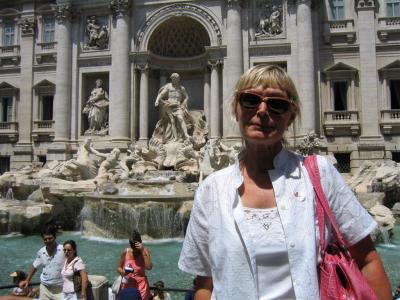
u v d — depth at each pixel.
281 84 2.65
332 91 35.00
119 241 20.45
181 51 39.06
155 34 37.31
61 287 8.20
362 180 29.09
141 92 36.34
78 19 38.22
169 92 35.25
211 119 34.75
